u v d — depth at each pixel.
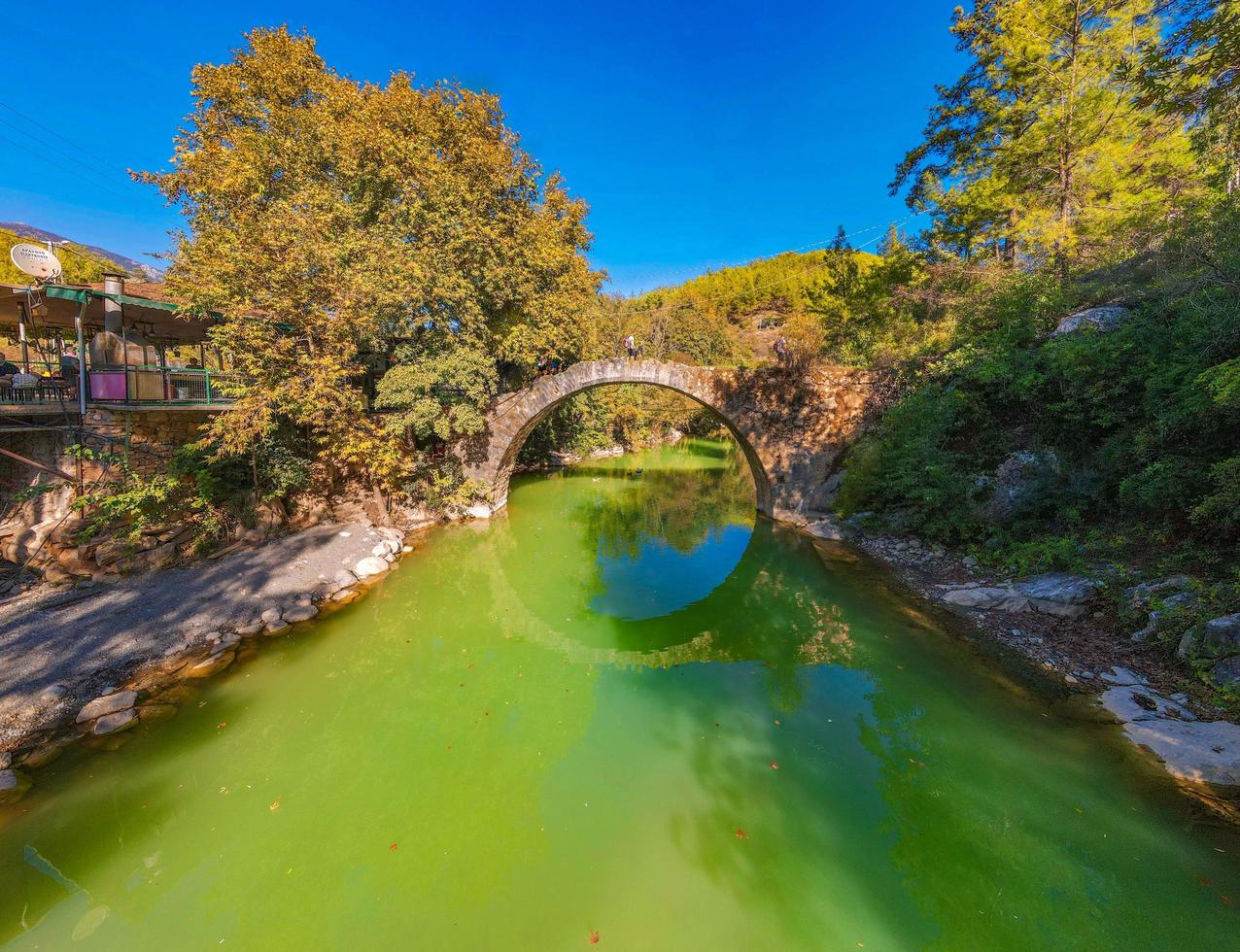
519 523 15.46
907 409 12.11
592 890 3.93
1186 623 5.91
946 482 10.43
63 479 9.59
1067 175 14.23
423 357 12.39
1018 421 10.56
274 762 5.33
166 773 5.01
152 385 10.07
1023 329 10.86
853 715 6.11
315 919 3.70
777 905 3.77
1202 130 7.91
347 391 11.26
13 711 5.59
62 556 8.84
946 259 17.27
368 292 10.40
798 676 7.11
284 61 13.36
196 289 9.74
